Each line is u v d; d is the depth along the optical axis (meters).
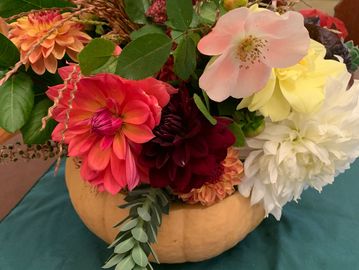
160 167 0.33
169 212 0.41
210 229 0.41
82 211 0.44
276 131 0.38
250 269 0.46
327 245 0.48
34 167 0.63
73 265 0.47
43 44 0.35
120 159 0.33
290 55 0.32
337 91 0.36
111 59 0.33
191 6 0.31
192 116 0.34
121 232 0.36
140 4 0.35
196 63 0.35
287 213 0.52
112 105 0.33
